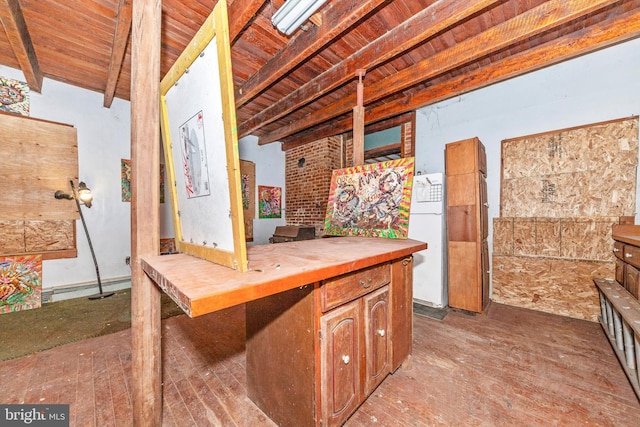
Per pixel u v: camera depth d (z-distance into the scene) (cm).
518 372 166
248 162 496
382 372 147
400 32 218
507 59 264
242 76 303
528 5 198
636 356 147
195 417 130
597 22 217
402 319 165
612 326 203
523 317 257
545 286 272
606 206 248
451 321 248
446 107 352
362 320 131
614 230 237
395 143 429
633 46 238
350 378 123
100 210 346
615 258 237
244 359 184
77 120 330
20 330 227
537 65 247
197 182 106
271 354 126
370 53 240
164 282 78
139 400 112
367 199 202
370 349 136
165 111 123
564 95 270
